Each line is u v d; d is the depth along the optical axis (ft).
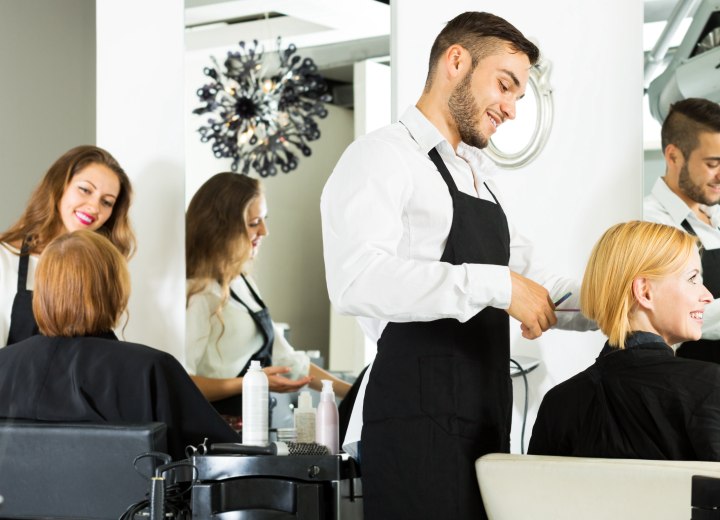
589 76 9.76
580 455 6.19
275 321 10.49
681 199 9.42
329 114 10.39
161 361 8.20
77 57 14.23
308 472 6.93
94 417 8.09
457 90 7.29
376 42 10.27
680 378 5.89
